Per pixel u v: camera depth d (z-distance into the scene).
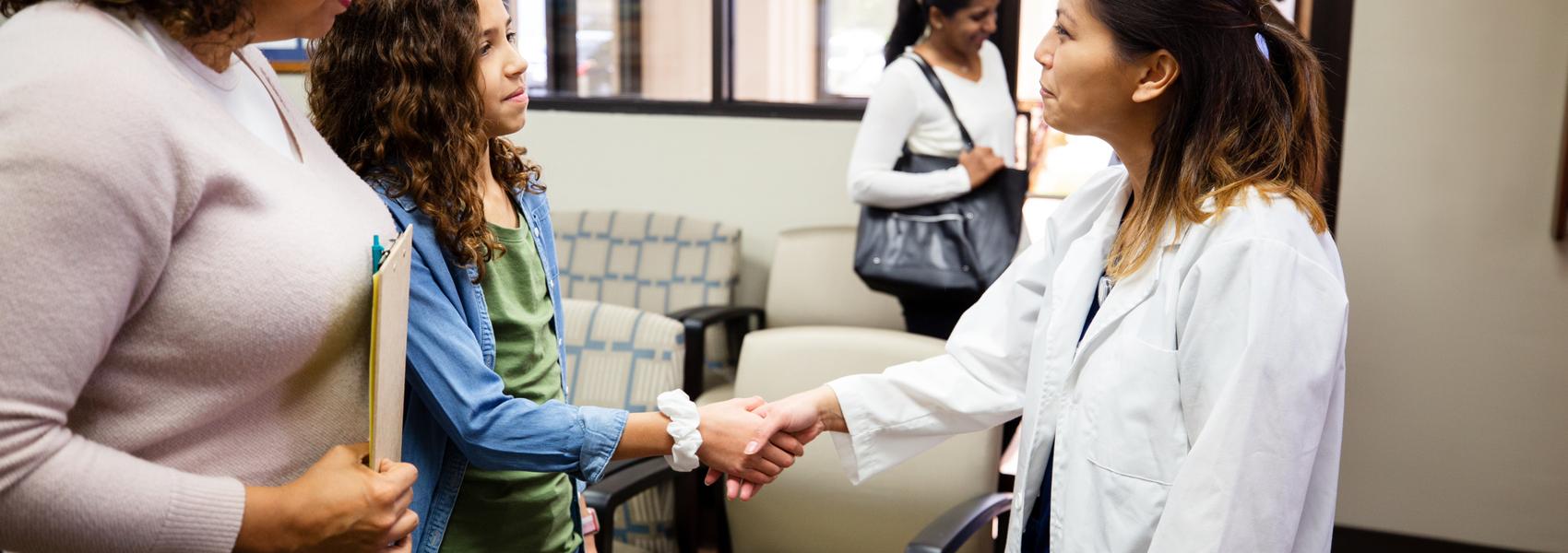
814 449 2.15
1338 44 2.74
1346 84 2.75
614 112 3.46
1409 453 2.89
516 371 1.27
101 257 0.76
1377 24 2.70
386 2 1.13
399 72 1.13
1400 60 2.70
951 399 1.47
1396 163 2.76
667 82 5.05
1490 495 2.85
